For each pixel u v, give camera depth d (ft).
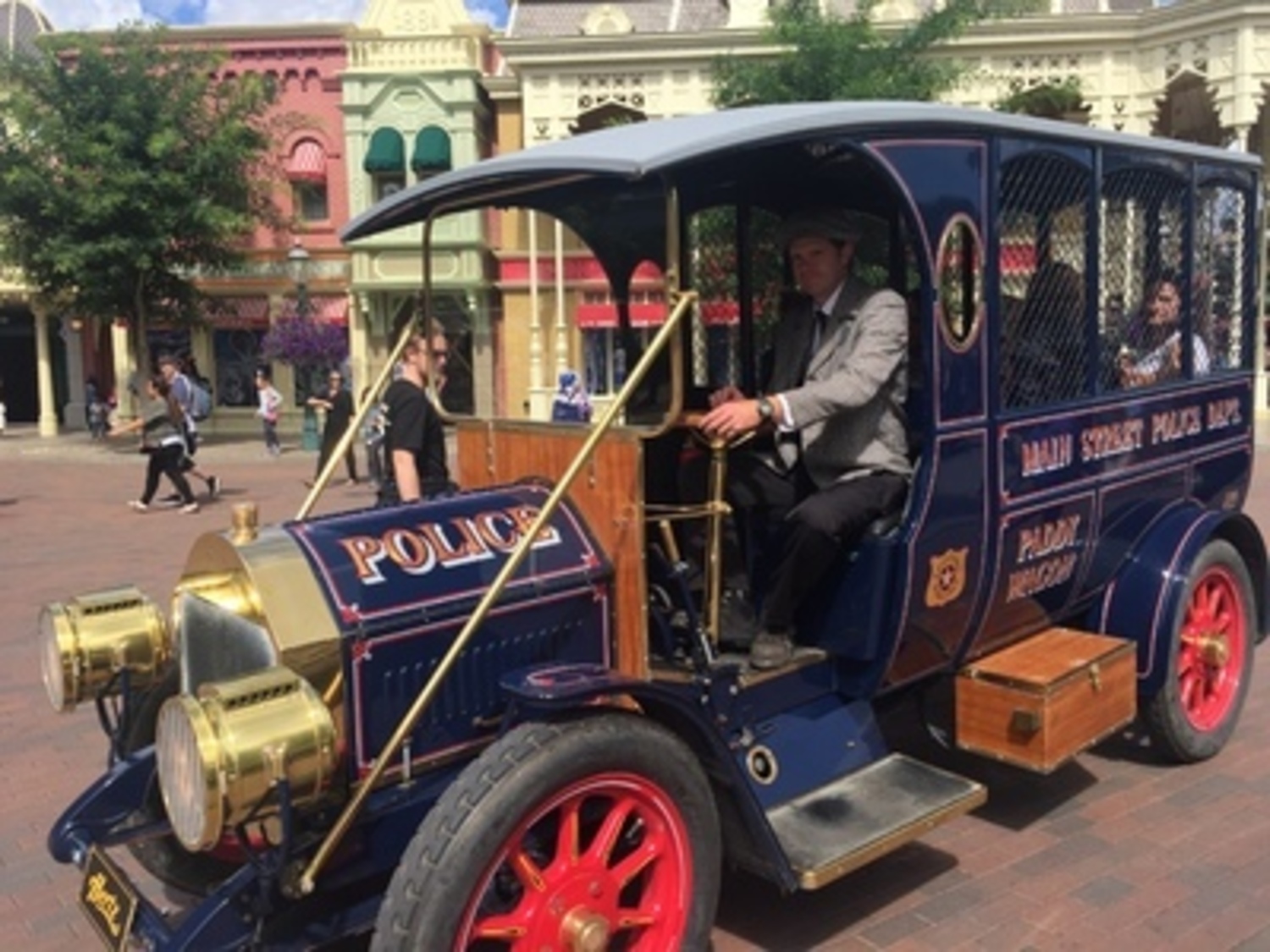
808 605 12.56
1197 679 16.10
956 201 12.26
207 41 82.79
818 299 12.89
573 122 73.67
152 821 11.15
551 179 12.30
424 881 8.63
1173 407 16.26
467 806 8.84
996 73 69.62
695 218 14.66
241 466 62.64
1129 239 15.19
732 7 72.54
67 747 17.90
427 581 10.26
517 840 9.09
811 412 11.33
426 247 14.14
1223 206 17.21
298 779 8.63
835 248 12.60
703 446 12.26
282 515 42.39
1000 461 12.98
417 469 19.34
